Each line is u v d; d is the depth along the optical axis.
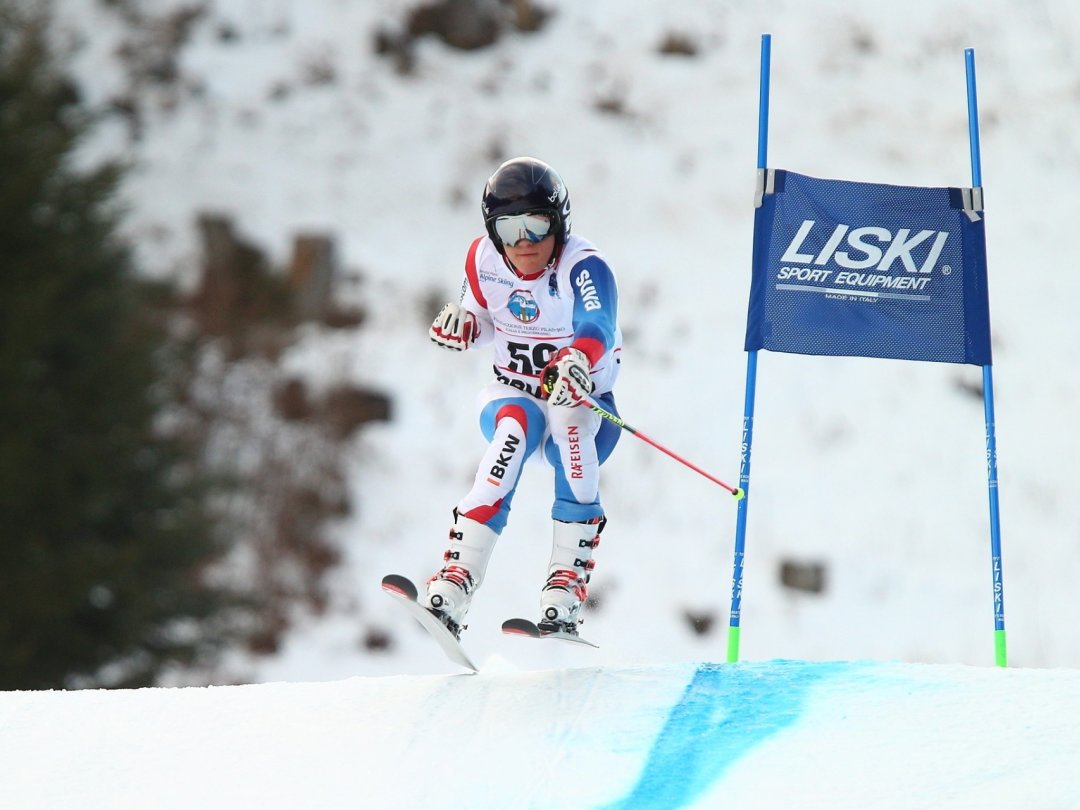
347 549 50.16
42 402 42.38
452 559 15.20
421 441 53.38
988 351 19.23
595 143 66.75
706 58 70.81
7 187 43.06
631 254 60.16
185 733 14.05
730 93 68.50
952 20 71.56
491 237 14.95
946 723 12.98
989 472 19.39
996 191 61.69
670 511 47.75
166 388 46.50
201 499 45.66
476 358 56.53
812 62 69.94
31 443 41.59
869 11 72.38
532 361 15.52
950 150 64.31
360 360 56.44
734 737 13.12
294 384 55.28
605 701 14.20
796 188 19.48
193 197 65.56
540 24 73.56
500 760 12.95
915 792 11.62
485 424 15.90
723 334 55.12
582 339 14.48
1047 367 52.12
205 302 60.31
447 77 71.25
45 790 12.95
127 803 12.59
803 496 47.56
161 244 63.22
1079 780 11.46
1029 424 49.69
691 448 50.12
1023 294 55.72
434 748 13.30
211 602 44.94
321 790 12.62
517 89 70.25
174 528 44.09
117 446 43.50
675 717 13.70
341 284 60.56
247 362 56.84
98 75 71.38
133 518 43.97
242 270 61.84
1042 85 67.62
